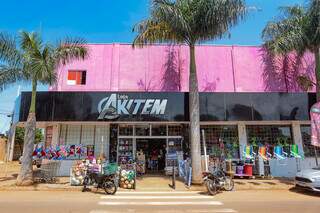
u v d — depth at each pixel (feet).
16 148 124.98
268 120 58.95
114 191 42.19
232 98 59.16
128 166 55.16
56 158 59.72
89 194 42.06
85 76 65.05
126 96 58.39
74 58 50.96
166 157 63.31
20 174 47.83
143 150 64.95
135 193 43.04
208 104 58.65
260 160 59.41
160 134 65.31
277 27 56.24
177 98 58.90
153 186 49.14
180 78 65.62
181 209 31.71
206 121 58.39
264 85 66.80
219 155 63.00
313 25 51.70
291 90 66.80
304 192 45.19
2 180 54.70
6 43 47.16
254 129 64.85
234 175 57.52
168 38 52.01
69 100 57.31
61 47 49.14
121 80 64.95
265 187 48.39
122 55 66.28
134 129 65.31
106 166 47.75
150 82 65.21
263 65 67.77
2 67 47.96
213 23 48.85
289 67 67.82
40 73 46.57
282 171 61.72
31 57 46.78
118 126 64.44
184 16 49.26
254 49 68.59
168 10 47.37
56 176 55.52
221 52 68.03
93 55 65.92
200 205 34.22
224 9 47.93
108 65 65.57
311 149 64.23
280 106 59.57
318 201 37.40
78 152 61.72
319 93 54.19
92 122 59.26
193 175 49.24
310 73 67.97
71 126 63.62
